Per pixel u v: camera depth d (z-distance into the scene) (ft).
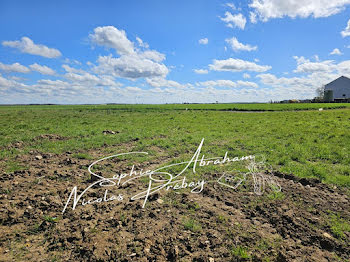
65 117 95.76
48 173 22.93
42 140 38.42
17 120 78.48
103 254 11.91
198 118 87.25
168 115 105.40
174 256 11.78
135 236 13.42
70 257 11.82
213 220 15.02
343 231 13.88
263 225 14.55
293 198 17.92
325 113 98.02
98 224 14.40
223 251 12.26
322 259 11.76
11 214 15.10
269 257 11.87
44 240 13.06
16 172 22.66
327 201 17.49
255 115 101.09
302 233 13.65
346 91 270.05
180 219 15.16
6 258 11.58
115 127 59.16
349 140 37.29
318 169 24.04
